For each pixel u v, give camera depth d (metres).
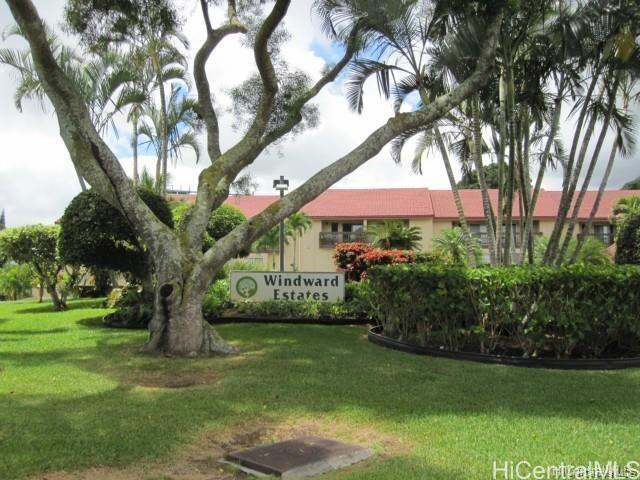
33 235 16.81
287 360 8.05
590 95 11.02
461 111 13.09
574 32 10.12
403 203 33.06
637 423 5.09
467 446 4.47
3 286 24.56
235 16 9.84
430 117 9.19
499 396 6.09
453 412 5.45
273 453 4.28
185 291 8.50
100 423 4.96
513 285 8.04
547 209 30.59
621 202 26.50
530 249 12.63
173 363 7.79
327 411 5.47
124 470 3.99
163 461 4.17
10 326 12.20
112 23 9.37
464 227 12.78
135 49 11.99
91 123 8.32
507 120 11.95
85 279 25.17
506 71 10.91
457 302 8.41
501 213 11.72
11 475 3.80
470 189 35.97
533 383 6.73
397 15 10.13
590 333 7.98
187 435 4.70
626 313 7.96
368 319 12.71
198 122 15.30
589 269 8.16
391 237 28.61
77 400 5.76
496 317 8.21
